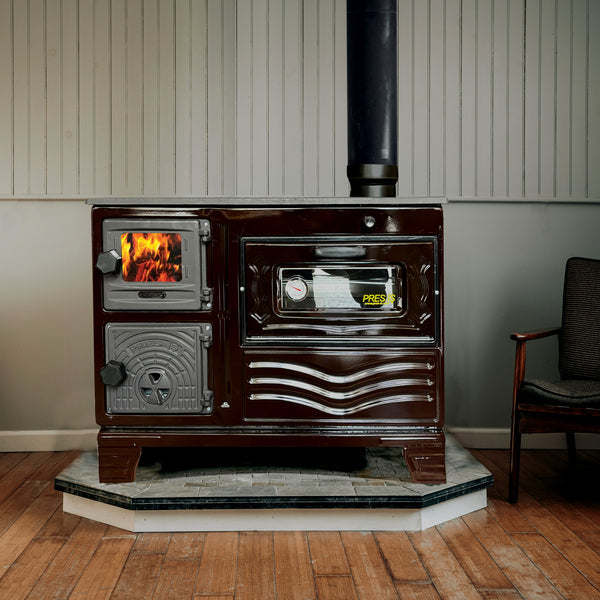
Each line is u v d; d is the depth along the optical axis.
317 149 3.24
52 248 3.26
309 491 2.34
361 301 2.42
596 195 3.27
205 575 2.00
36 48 3.21
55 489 2.51
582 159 3.26
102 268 2.38
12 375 3.26
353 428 2.43
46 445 3.28
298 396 2.43
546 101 3.26
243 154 3.24
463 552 2.15
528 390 2.52
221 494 2.31
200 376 2.43
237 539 2.26
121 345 2.43
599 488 2.75
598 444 3.32
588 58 3.25
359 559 2.10
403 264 2.40
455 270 3.28
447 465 2.63
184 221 2.40
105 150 3.23
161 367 2.43
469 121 3.25
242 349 2.43
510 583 1.95
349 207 2.40
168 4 3.21
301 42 3.23
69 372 3.27
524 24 3.24
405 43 3.23
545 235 3.28
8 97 3.22
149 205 2.42
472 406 3.31
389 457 2.76
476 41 3.24
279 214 2.40
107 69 3.22
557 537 2.26
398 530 2.32
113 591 1.91
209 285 2.42
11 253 3.25
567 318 2.84
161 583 1.95
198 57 3.22
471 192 3.26
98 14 3.21
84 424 3.29
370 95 2.58
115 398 2.44
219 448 2.91
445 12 3.23
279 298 2.43
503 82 3.25
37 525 2.38
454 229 3.27
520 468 3.01
